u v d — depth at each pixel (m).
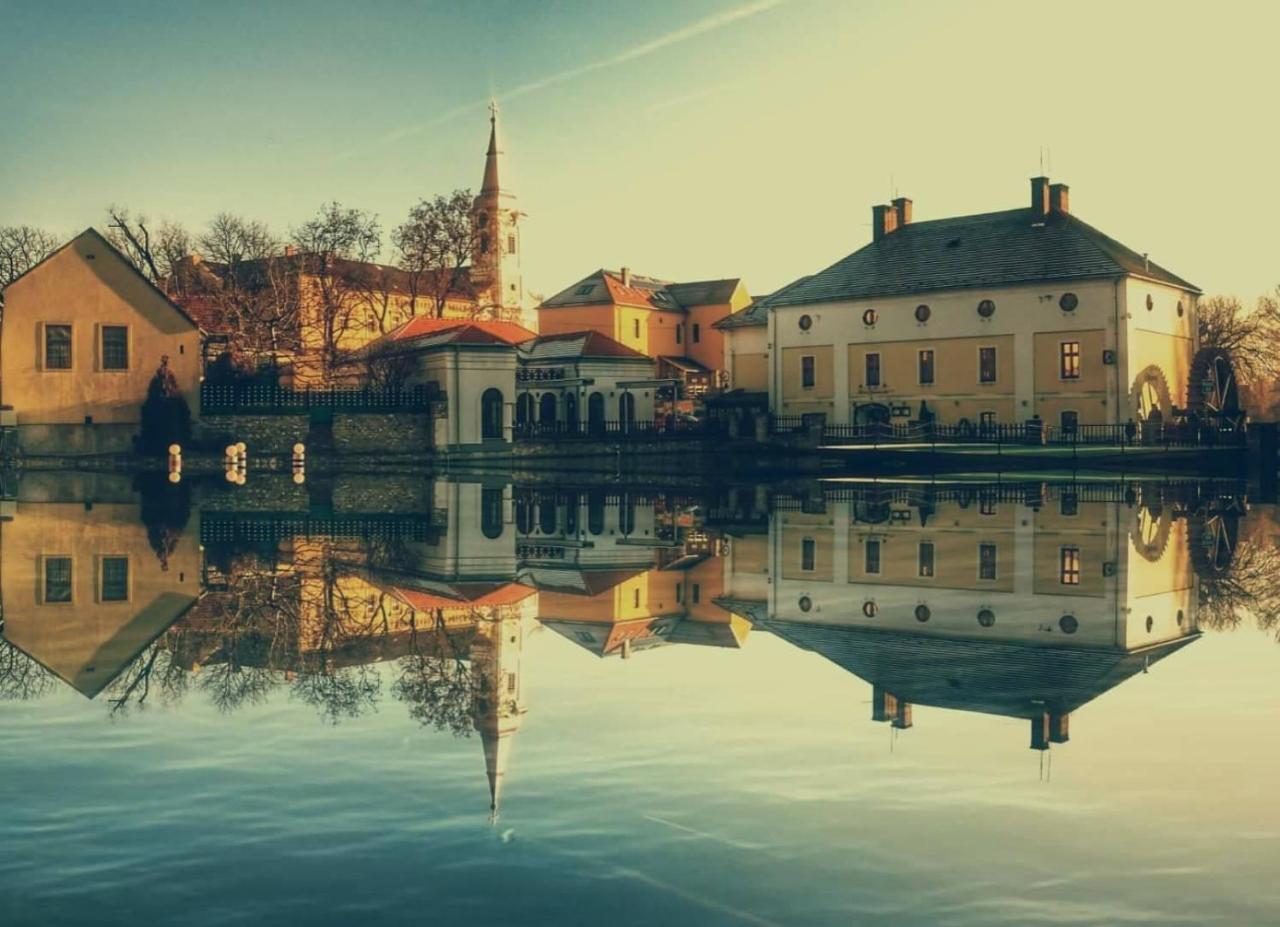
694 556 17.97
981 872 4.73
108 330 58.88
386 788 5.84
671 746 6.64
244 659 9.25
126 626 10.84
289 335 79.31
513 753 6.51
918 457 54.31
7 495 33.72
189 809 5.52
